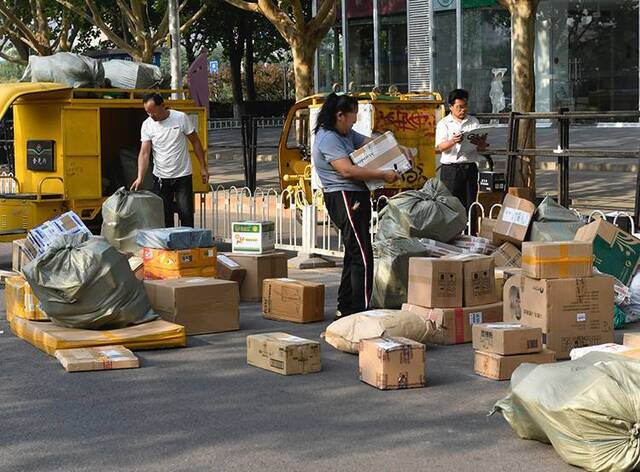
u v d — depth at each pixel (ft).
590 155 42.27
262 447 19.24
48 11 106.73
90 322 27.22
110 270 27.35
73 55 45.57
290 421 20.84
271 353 24.79
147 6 115.34
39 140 43.91
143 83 47.19
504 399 19.66
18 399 22.74
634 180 67.72
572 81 102.37
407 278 30.19
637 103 98.68
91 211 43.78
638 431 16.98
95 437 19.99
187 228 32.86
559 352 25.16
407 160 27.96
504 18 101.91
